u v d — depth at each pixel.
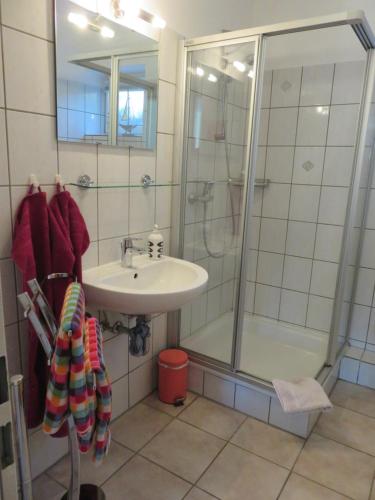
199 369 2.22
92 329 1.14
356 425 2.05
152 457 1.78
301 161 2.55
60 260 1.43
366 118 1.97
